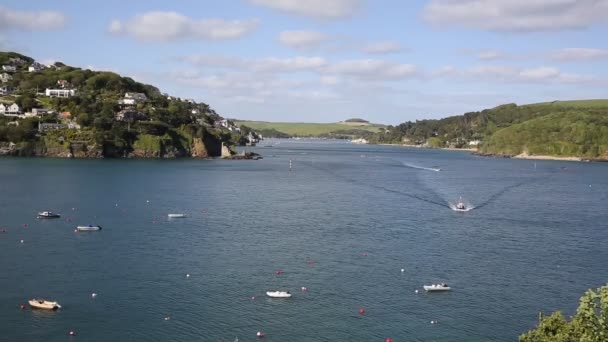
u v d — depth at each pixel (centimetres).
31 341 7519
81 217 15250
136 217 15438
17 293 9131
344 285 9844
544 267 11119
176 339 7656
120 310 8544
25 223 14312
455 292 9625
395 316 8581
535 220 16012
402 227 14675
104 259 11125
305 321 8312
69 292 9225
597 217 16650
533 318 8631
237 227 14362
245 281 9938
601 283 10200
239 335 7819
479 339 7912
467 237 13588
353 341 7731
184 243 12538
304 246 12444
